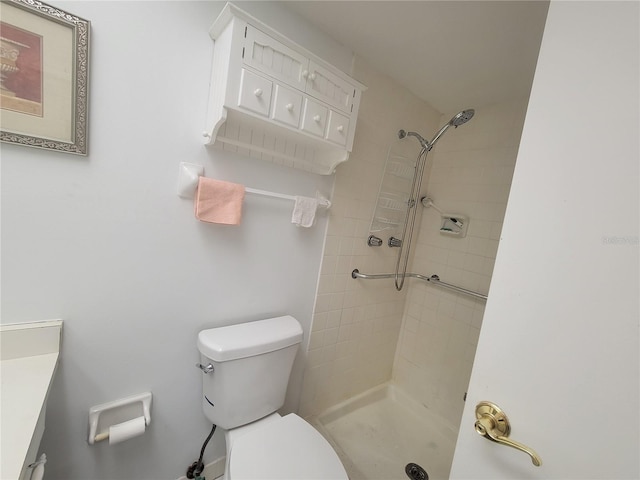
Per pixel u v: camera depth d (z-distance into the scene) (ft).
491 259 5.11
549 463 1.56
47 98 2.35
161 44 2.80
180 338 3.48
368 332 5.85
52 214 2.55
